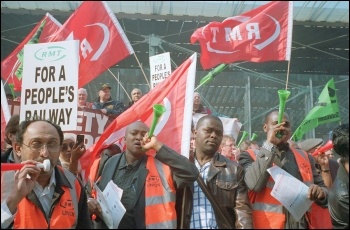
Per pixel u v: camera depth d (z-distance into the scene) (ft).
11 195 9.52
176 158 10.78
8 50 65.31
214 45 18.76
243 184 11.48
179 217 11.37
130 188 11.57
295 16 57.47
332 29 60.85
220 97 71.77
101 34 18.44
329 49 68.23
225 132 22.07
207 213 11.27
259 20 18.35
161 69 21.20
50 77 13.35
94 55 18.29
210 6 54.95
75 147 13.38
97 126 16.70
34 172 9.59
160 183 11.48
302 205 11.49
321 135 62.95
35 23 58.75
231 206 11.19
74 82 13.24
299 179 12.25
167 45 62.90
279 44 18.11
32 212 9.94
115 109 24.89
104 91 25.66
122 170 11.88
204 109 23.58
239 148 20.81
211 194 11.22
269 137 12.22
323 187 12.59
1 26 59.57
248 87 63.05
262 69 71.20
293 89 71.67
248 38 18.43
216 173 11.42
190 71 13.14
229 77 68.80
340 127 10.61
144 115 13.73
